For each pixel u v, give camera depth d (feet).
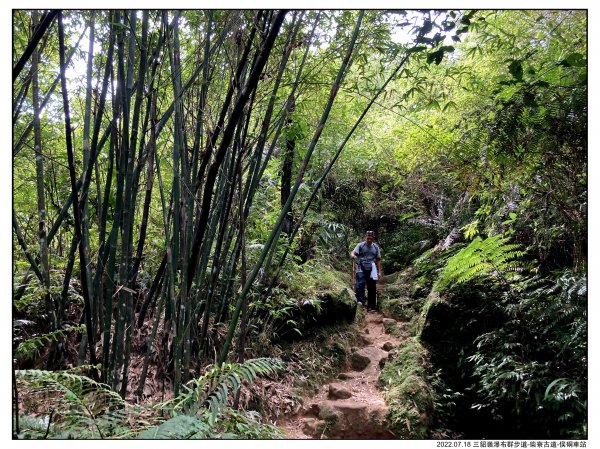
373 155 21.83
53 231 7.97
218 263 9.22
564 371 9.52
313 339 13.32
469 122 10.24
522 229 12.44
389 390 11.46
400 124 18.93
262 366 6.37
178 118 7.07
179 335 6.95
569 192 9.37
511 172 9.57
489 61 12.67
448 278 11.79
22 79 7.45
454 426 11.05
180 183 8.18
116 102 7.00
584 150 8.43
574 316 9.77
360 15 7.35
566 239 10.82
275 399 10.77
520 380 9.80
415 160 17.08
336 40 9.23
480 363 11.07
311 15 8.54
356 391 12.01
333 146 18.25
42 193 7.22
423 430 10.36
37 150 6.88
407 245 22.79
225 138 5.68
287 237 13.73
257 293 11.16
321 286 15.02
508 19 11.10
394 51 8.86
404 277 19.62
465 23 7.10
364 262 17.93
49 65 8.33
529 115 8.22
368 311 17.85
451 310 12.46
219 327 10.50
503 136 8.39
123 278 6.99
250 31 7.06
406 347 12.78
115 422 5.62
